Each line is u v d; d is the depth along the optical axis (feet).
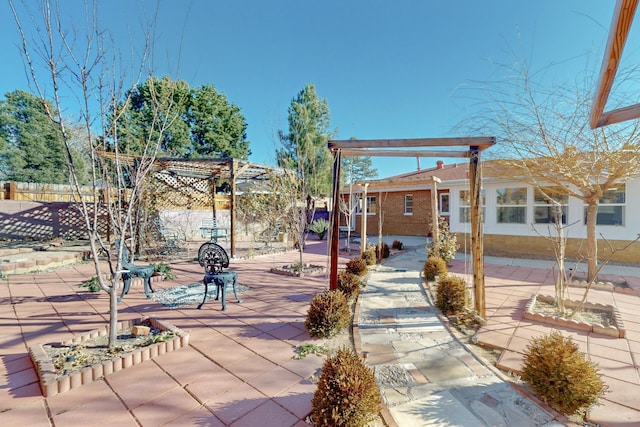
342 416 6.23
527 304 14.84
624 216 25.41
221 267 15.17
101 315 13.32
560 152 15.78
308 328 11.58
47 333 11.35
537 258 28.96
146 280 16.14
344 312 11.87
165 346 9.97
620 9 5.26
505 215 31.35
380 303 15.81
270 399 7.54
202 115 74.49
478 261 13.33
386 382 8.50
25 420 6.70
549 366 7.52
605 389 7.61
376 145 13.51
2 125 67.41
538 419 6.98
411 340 11.34
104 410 7.07
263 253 31.96
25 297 15.94
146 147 10.94
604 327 11.47
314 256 31.32
